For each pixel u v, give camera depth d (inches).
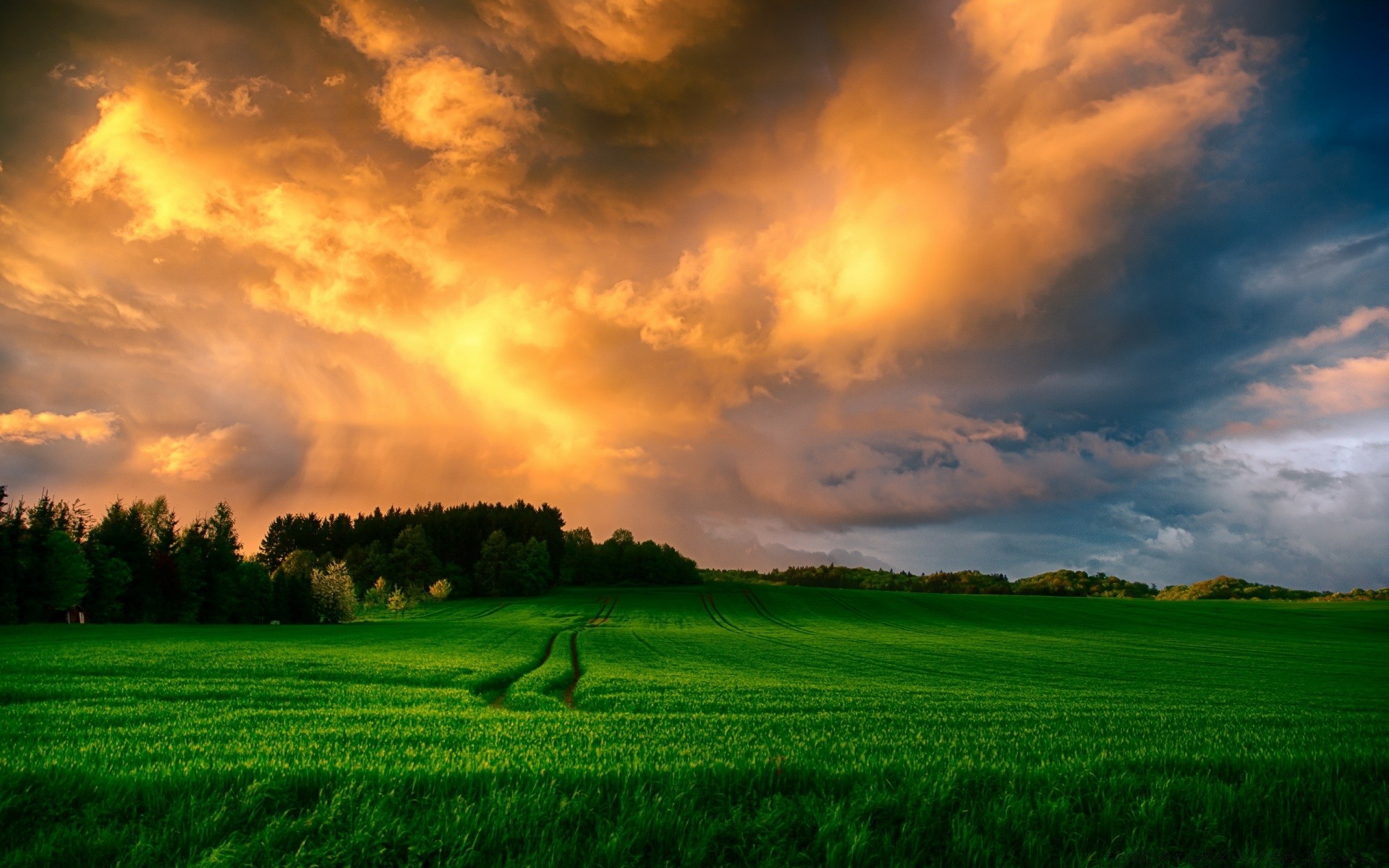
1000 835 315.3
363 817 303.6
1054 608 5083.7
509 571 5925.2
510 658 1903.3
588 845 290.8
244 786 333.7
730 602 5329.7
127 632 2640.3
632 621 4234.7
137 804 318.3
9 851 280.1
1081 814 333.4
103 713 747.4
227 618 4067.4
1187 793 356.5
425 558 6003.9
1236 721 853.2
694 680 1457.9
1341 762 414.6
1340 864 315.0
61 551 3191.4
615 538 7258.9
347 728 632.4
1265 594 6934.1
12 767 339.3
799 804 335.0
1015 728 732.0
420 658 1800.0
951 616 4638.3
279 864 275.4
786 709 992.2
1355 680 1830.7
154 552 4146.2
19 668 1274.6
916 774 369.7
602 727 666.8
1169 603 5433.1
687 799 331.6
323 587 4141.2
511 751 461.1
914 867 294.7
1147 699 1267.2
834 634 3535.9
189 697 992.2
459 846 285.7
